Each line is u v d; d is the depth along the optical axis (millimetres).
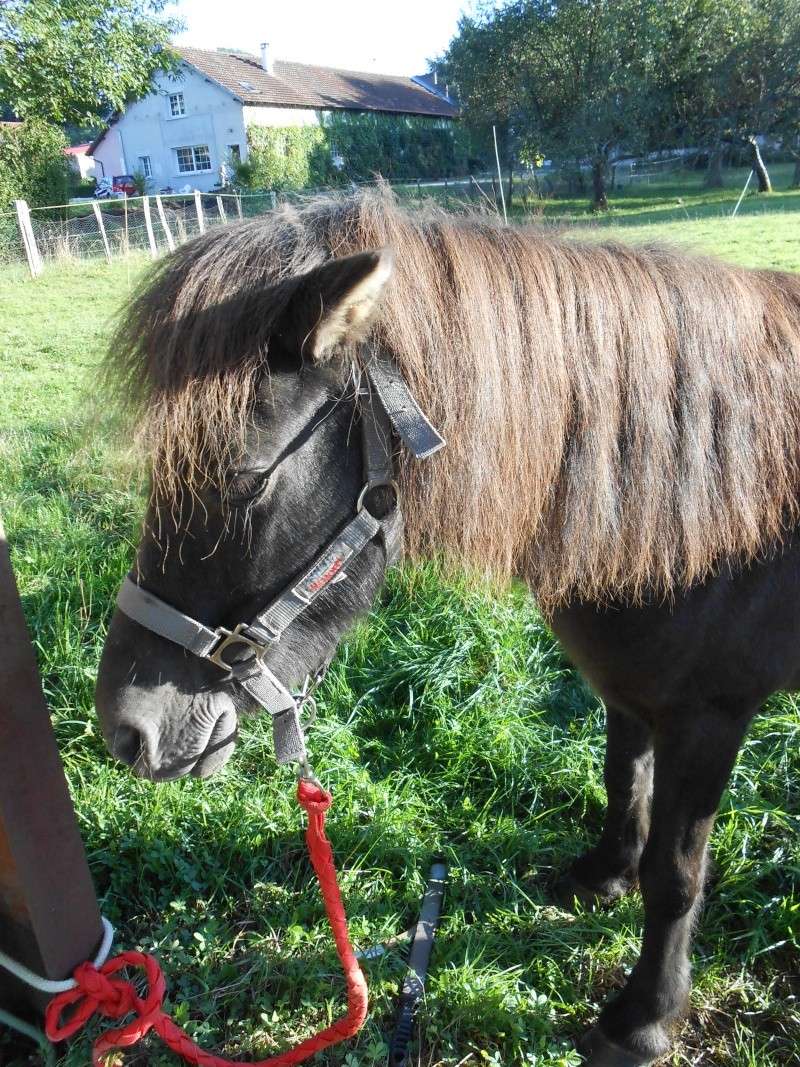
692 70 24672
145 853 2281
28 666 1583
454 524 1485
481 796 2678
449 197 2074
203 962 2043
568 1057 1852
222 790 2570
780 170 26828
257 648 1460
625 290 1573
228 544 1369
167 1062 1812
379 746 2830
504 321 1471
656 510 1565
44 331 8859
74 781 2594
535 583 1676
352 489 1425
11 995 1902
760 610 1628
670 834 1753
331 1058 1873
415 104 41344
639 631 1667
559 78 24453
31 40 17203
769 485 1615
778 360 1646
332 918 1571
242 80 35375
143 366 1335
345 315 1272
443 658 3104
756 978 2090
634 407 1549
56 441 5031
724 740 1721
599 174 23188
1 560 1498
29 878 1633
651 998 1817
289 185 29594
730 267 1770
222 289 1316
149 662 1470
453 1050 1892
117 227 16656
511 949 2139
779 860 2344
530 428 1488
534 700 3027
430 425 1381
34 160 20359
